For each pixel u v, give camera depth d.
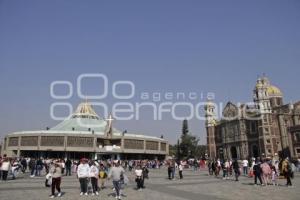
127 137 116.00
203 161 75.94
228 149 128.62
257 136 115.31
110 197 21.02
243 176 42.59
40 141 106.88
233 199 19.78
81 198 20.38
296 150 102.06
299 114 116.56
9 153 110.12
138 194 22.56
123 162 78.00
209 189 25.81
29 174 46.66
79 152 110.88
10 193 22.25
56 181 21.00
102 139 113.75
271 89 135.25
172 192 23.72
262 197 20.72
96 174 22.72
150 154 123.81
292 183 31.22
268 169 29.38
